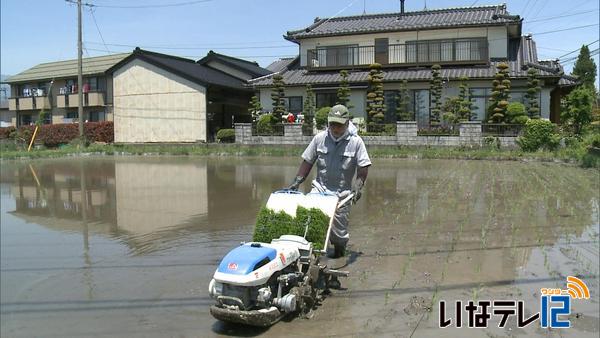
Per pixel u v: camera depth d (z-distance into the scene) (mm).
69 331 4332
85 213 9625
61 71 38406
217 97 29688
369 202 9961
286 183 13039
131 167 18234
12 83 38969
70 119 36781
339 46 26406
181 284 5344
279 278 4148
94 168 18078
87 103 34750
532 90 20688
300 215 4957
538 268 5508
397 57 25422
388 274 5406
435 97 22344
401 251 6293
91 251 6855
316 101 25938
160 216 9133
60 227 8438
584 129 22203
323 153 5641
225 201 10516
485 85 23000
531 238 6801
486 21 23844
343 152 5590
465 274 5352
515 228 7398
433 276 5309
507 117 20562
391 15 28219
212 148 23781
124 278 5637
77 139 28203
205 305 4746
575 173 13984
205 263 6102
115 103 30156
